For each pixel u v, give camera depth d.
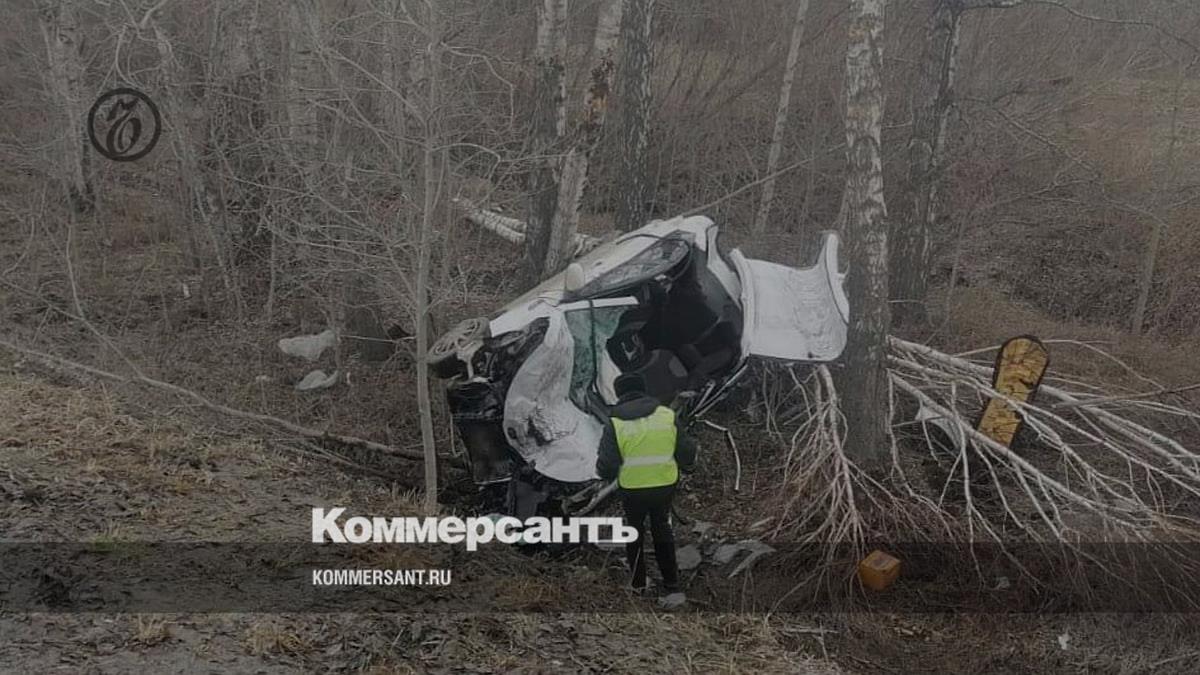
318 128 10.16
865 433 7.95
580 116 9.41
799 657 6.14
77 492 6.15
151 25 11.07
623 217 11.08
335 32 9.30
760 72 14.70
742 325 8.61
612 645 5.55
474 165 9.84
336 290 10.05
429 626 5.31
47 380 8.62
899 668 6.36
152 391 8.50
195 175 11.28
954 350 11.24
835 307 8.68
